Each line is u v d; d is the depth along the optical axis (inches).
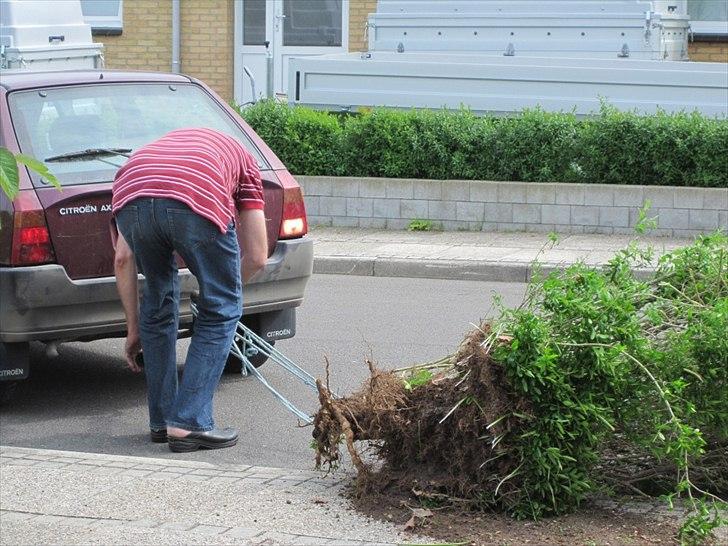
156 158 267.3
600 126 569.6
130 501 227.9
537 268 270.5
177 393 285.1
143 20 846.5
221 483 239.0
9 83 322.3
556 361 211.2
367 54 670.5
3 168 140.3
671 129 559.2
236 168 271.0
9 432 300.7
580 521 216.4
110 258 305.9
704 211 546.3
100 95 328.8
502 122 585.9
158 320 282.0
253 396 331.6
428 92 629.9
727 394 218.2
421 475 224.7
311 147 610.2
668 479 230.7
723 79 581.3
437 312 440.8
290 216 332.5
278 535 209.5
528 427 213.3
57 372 360.8
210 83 846.5
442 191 581.9
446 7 661.9
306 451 282.0
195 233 263.1
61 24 635.5
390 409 225.8
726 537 209.6
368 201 593.0
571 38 635.5
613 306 214.5
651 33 620.4
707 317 219.0
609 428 214.2
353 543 206.1
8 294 296.8
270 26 838.5
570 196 564.1
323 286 493.7
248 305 324.8
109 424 307.4
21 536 209.8
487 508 219.3
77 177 306.0
